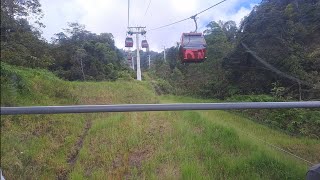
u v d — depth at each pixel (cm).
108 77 4350
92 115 1487
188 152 953
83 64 4191
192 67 3856
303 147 1217
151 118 1433
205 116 1462
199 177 773
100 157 944
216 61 3347
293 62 2009
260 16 2414
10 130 1017
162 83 3947
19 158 850
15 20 1788
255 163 867
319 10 2019
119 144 1052
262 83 2448
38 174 803
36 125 1130
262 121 1814
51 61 2522
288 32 2162
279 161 874
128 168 870
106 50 4831
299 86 1895
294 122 1599
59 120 1255
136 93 2555
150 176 807
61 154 961
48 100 1572
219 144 1059
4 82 1372
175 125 1252
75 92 2023
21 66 1953
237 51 2741
